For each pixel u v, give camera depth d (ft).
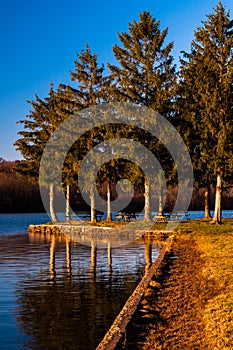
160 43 118.11
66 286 47.21
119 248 85.35
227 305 31.32
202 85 95.81
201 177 113.19
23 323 33.83
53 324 33.45
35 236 119.65
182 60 117.29
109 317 35.04
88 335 30.91
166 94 111.96
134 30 117.80
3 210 269.44
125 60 119.34
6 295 43.01
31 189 278.05
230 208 237.25
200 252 63.21
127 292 43.86
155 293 37.37
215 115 94.27
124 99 113.39
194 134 104.42
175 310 32.07
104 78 128.06
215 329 26.81
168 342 25.35
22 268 60.44
